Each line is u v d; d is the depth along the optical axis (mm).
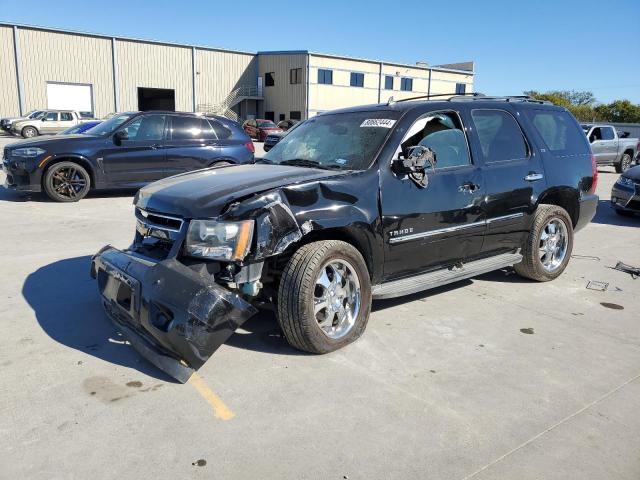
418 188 4230
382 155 4133
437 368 3639
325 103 48125
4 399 3100
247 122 37375
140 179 10258
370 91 50969
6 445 2686
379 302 4922
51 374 3400
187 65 45188
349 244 3816
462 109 4848
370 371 3562
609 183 16688
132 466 2561
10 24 36969
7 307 4500
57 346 3797
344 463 2625
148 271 3420
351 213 3793
